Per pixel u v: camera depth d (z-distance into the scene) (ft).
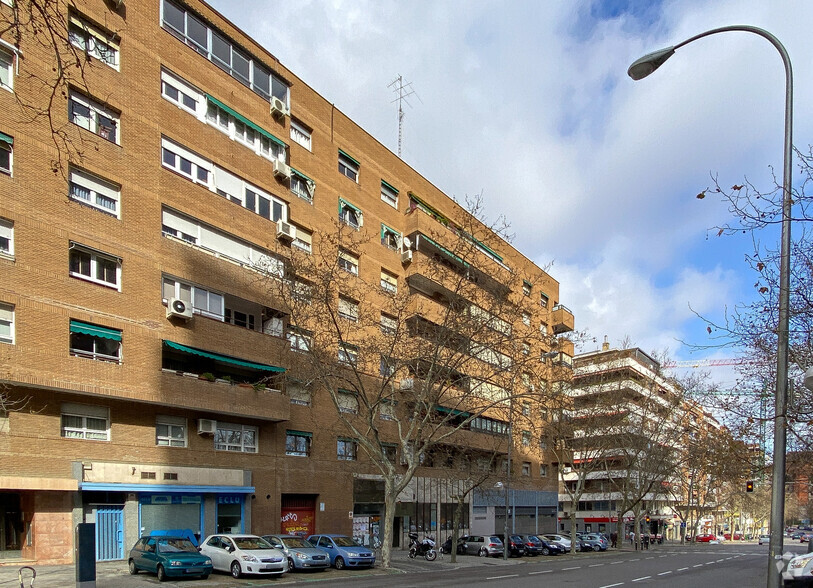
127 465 68.59
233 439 84.07
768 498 272.10
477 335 82.64
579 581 67.10
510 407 103.14
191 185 79.36
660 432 158.40
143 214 72.74
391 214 123.34
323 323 84.53
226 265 82.33
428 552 98.43
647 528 231.09
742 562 110.01
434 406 87.56
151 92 76.07
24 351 59.06
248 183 89.76
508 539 120.26
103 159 68.95
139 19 75.72
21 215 60.59
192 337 76.02
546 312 170.40
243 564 61.46
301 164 101.04
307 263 91.50
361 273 111.55
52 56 64.80
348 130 114.11
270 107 94.79
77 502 64.08
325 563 72.23
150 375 70.44
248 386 82.33
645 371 182.39
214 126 85.51
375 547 107.24
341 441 104.63
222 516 81.15
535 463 171.94
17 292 59.31
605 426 143.64
